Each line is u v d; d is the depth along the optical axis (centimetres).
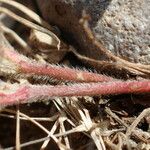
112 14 12
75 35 13
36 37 14
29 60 12
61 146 12
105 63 12
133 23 12
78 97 13
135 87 12
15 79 13
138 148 12
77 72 12
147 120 12
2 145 15
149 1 12
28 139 14
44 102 13
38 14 15
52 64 13
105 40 12
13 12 15
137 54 12
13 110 12
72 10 13
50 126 13
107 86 12
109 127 12
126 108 13
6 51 12
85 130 12
